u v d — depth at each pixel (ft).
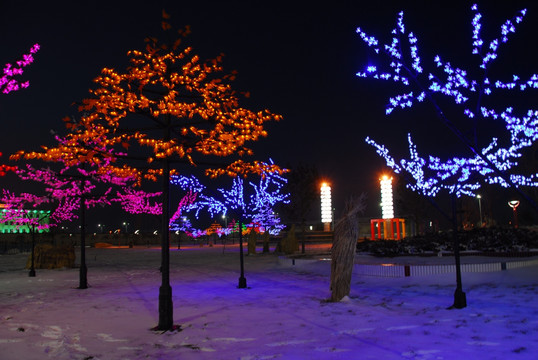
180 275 67.21
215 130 32.24
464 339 23.79
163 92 32.32
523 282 42.11
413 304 35.32
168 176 31.30
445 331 25.71
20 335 27.68
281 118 34.06
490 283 43.32
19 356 22.89
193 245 210.38
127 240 248.32
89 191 72.38
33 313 36.35
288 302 39.06
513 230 77.10
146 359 22.56
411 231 146.10
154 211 82.64
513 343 22.50
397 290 43.42
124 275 71.05
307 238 186.80
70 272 77.97
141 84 31.17
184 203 107.76
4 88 26.66
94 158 30.45
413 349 22.40
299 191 122.72
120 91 30.66
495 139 56.80
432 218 139.64
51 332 28.63
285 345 24.38
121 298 44.78
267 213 123.95
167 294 29.81
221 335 27.35
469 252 63.87
